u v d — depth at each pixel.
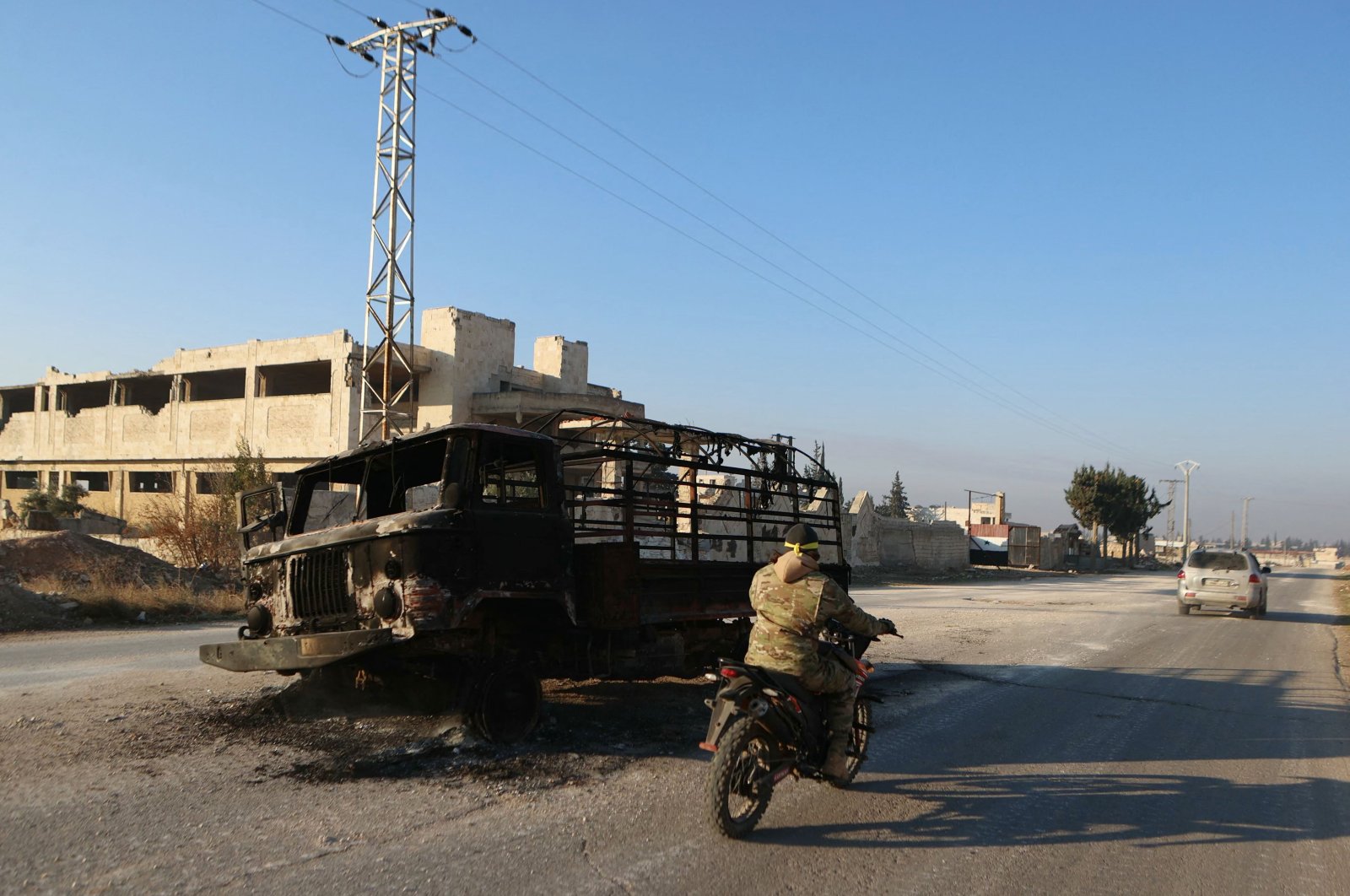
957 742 7.55
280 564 7.20
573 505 7.47
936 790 6.13
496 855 4.60
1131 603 25.92
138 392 56.12
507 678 6.78
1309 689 11.06
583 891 4.20
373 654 6.65
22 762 5.94
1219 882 4.66
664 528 8.04
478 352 48.03
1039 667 12.02
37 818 4.88
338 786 5.61
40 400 57.59
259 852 4.49
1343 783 6.65
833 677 5.54
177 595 16.50
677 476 8.60
